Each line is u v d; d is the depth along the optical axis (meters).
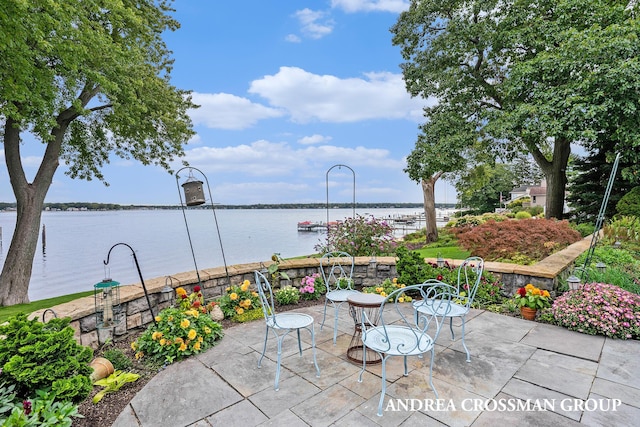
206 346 2.95
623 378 2.30
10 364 1.83
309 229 24.44
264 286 4.46
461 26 9.17
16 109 5.13
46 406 1.72
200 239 19.02
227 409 2.03
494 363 2.55
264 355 2.79
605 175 10.66
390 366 2.54
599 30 7.06
